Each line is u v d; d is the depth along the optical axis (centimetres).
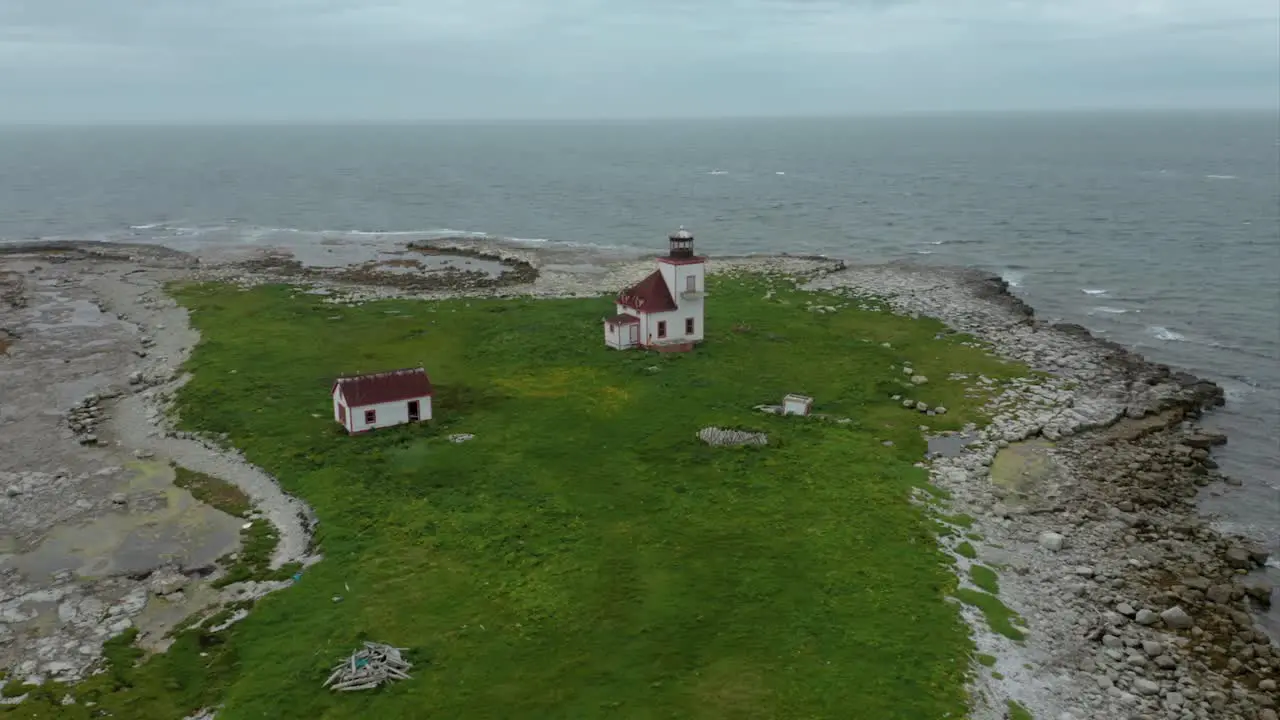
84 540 4122
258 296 8869
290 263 11044
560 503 4325
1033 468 4884
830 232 13825
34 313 8456
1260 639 3397
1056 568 3856
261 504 4425
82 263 10944
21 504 4491
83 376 6569
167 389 6131
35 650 3272
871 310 8250
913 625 3341
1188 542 4181
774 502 4334
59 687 3033
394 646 3200
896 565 3766
